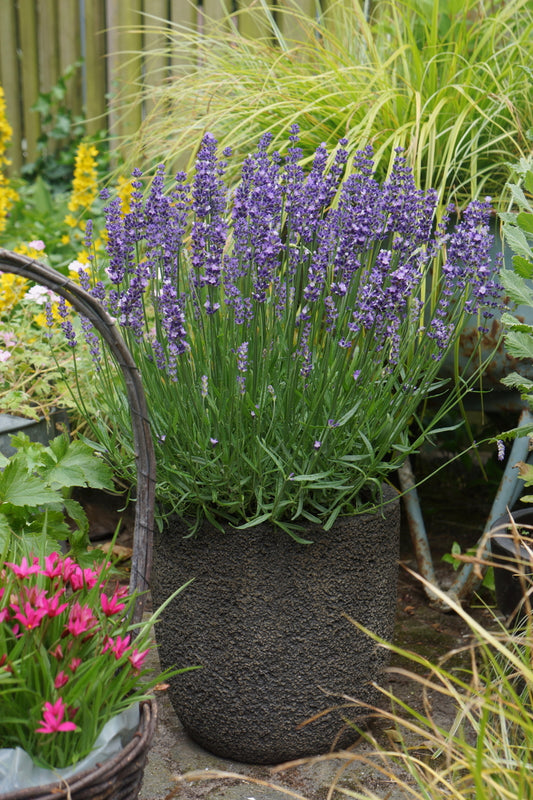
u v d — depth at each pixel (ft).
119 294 4.97
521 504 7.34
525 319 6.20
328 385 4.72
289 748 5.01
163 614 5.08
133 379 3.95
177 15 12.46
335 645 4.90
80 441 6.10
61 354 7.82
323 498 4.83
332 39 7.83
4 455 6.57
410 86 6.97
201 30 12.21
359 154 4.98
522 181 5.93
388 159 6.85
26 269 3.67
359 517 4.88
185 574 4.92
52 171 15.23
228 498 4.73
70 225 11.68
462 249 4.97
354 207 4.57
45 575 3.84
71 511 6.20
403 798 4.80
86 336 5.29
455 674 6.16
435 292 6.05
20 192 14.78
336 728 5.05
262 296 4.48
